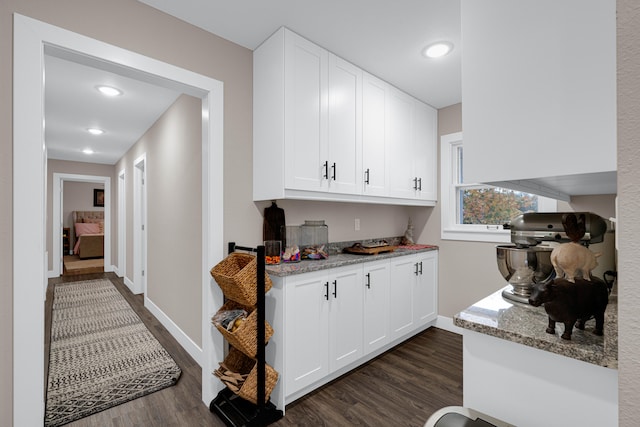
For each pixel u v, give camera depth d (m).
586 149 0.71
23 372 1.31
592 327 0.89
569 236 0.87
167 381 2.22
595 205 2.23
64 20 1.43
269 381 1.78
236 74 2.08
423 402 1.97
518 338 0.85
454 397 2.03
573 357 0.76
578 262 0.81
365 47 2.13
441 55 2.24
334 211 2.84
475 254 3.02
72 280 5.63
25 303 1.32
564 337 0.81
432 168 3.22
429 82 2.66
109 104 3.14
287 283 1.88
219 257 1.98
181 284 2.84
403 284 2.80
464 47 0.92
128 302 4.21
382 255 2.58
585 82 0.71
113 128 3.91
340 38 2.04
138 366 2.44
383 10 1.76
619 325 0.47
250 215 2.14
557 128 0.75
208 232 1.96
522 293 1.14
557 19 0.75
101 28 1.54
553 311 0.82
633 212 0.46
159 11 1.74
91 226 8.27
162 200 3.36
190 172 2.65
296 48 1.97
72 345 2.85
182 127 2.83
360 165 2.41
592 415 0.75
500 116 0.84
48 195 5.87
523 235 1.25
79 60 1.55
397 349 2.74
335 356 2.17
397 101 2.76
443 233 3.25
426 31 1.96
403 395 2.04
